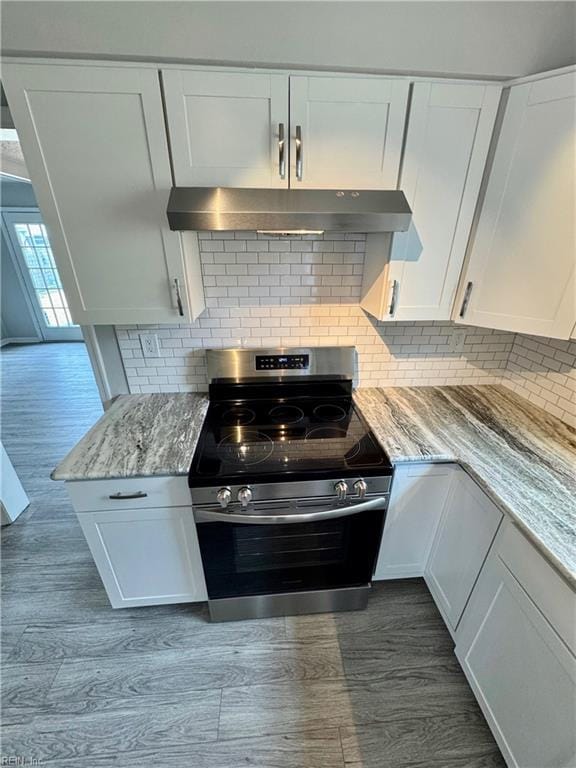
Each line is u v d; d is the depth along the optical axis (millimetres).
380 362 1911
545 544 977
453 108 1222
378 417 1674
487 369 1973
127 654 1559
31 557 2025
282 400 1837
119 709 1384
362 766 1238
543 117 1168
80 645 1593
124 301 1416
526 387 1841
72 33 1011
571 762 910
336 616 1706
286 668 1509
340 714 1369
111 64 1083
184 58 1089
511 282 1385
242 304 1722
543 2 1013
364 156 1250
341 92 1160
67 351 5566
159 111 1142
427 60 1131
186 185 1240
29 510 2369
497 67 1164
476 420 1654
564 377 1614
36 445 3174
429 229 1389
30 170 1196
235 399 1829
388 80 1159
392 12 1020
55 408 3830
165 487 1345
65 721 1352
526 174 1252
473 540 1338
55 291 5762
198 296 1571
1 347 5727
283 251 1637
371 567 1586
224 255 1617
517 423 1633
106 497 1343
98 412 3746
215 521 1351
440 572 1596
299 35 1054
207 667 1513
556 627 947
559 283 1272
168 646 1587
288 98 1151
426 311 1537
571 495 1184
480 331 1876
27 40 1019
